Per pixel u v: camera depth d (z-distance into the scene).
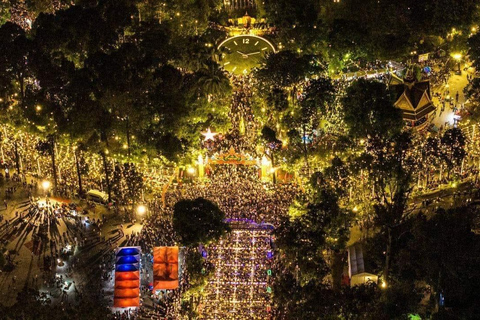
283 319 128.75
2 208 159.00
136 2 187.88
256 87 175.25
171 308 132.38
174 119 159.75
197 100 167.00
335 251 135.88
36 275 140.38
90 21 166.75
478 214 123.25
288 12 185.38
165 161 163.00
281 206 155.25
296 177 164.12
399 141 135.25
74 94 158.88
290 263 132.25
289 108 164.50
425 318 115.69
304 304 117.81
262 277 138.25
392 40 181.62
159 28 176.88
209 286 136.75
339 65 179.75
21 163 172.75
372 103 142.75
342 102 151.38
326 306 117.38
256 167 169.50
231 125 175.50
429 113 180.00
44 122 160.75
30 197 162.62
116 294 132.25
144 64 159.88
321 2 196.88
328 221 129.50
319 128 165.38
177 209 133.00
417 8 188.62
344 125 154.62
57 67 161.75
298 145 158.00
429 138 155.62
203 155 169.38
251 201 157.62
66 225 154.50
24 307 112.00
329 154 154.88
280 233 128.50
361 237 143.38
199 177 169.00
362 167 139.50
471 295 110.06
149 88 160.12
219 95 170.38
